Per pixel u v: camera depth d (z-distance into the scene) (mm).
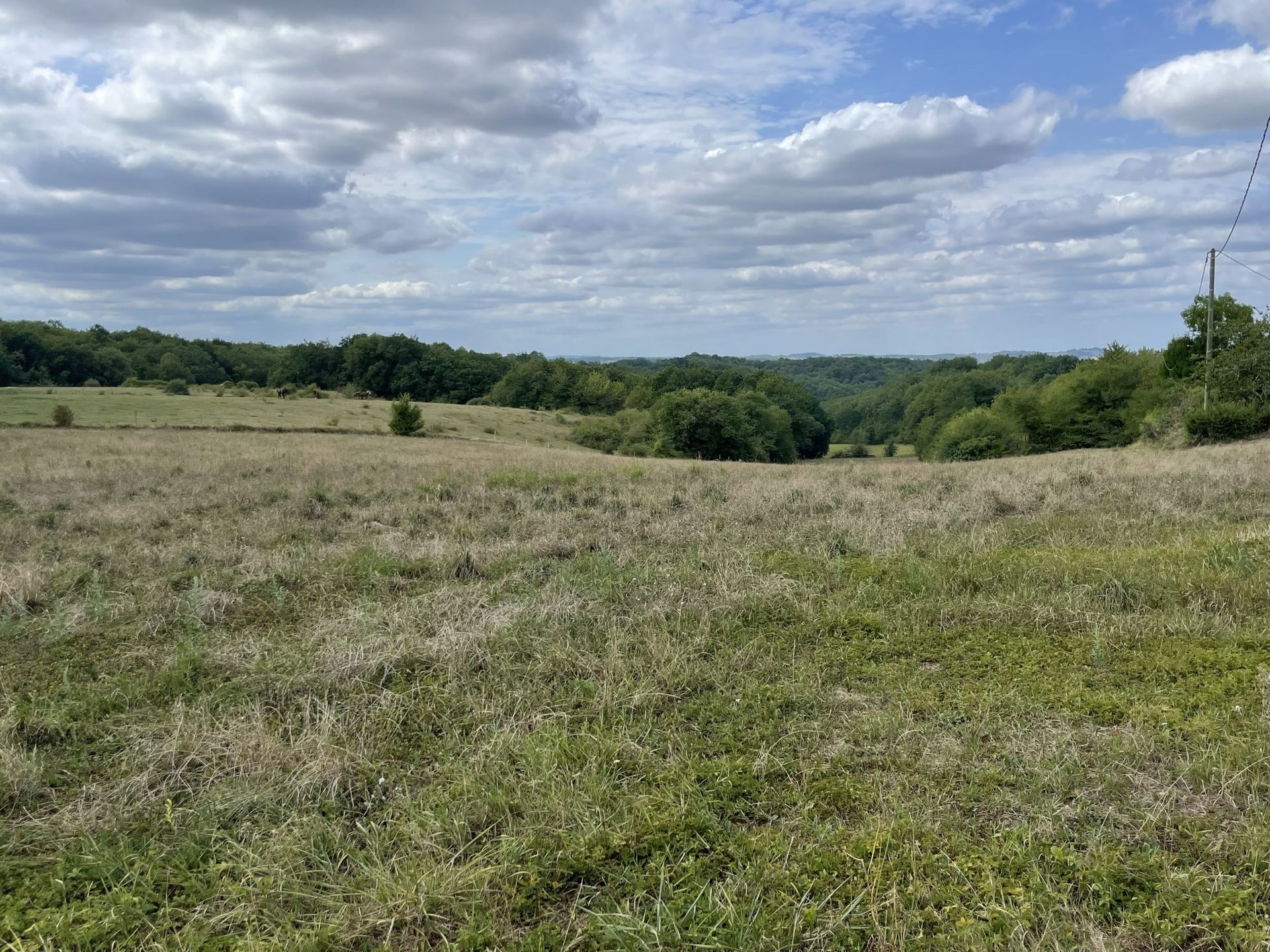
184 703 4441
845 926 2590
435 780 3635
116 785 3553
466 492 13102
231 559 8031
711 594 6410
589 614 5832
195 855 3066
